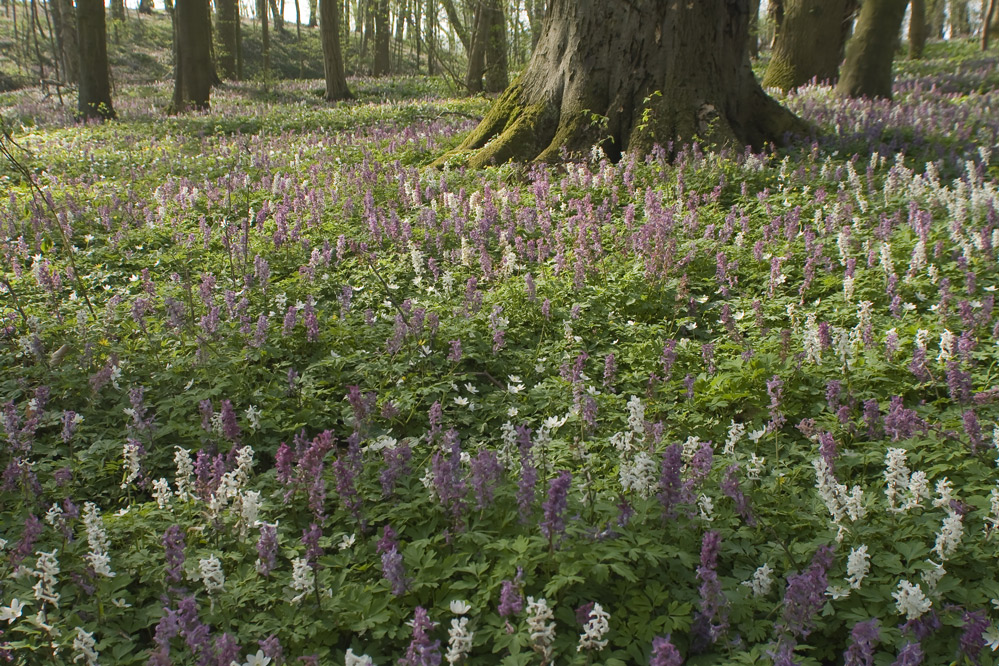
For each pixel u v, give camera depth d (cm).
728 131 1291
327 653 363
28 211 1146
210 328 661
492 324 701
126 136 2038
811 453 521
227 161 1656
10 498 480
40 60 2239
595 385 643
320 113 2770
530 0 4222
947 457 483
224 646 324
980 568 397
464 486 414
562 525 375
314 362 670
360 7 6438
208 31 2998
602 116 1313
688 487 423
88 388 613
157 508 459
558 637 362
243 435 555
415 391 608
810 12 2502
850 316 727
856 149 1399
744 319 755
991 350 626
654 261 809
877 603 379
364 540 438
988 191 951
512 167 1277
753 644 370
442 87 3972
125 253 1001
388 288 832
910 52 4219
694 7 1291
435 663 316
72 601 394
